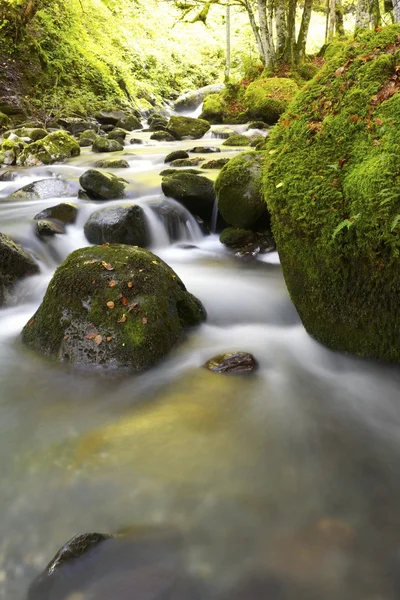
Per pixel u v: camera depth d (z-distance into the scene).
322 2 38.69
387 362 3.27
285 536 2.12
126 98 24.23
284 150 3.55
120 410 3.07
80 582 1.87
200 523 2.19
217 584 1.88
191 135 17.00
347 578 1.92
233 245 6.22
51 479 2.47
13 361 3.63
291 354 3.82
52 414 3.04
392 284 2.97
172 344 3.77
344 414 3.05
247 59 28.22
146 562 1.97
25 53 19.77
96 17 27.72
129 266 3.82
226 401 3.14
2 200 8.10
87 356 3.48
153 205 6.61
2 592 1.88
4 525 2.19
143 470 2.52
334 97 3.44
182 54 32.31
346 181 3.09
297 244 3.43
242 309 4.68
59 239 6.15
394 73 3.27
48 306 3.77
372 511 2.27
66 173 10.17
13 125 17.19
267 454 2.67
